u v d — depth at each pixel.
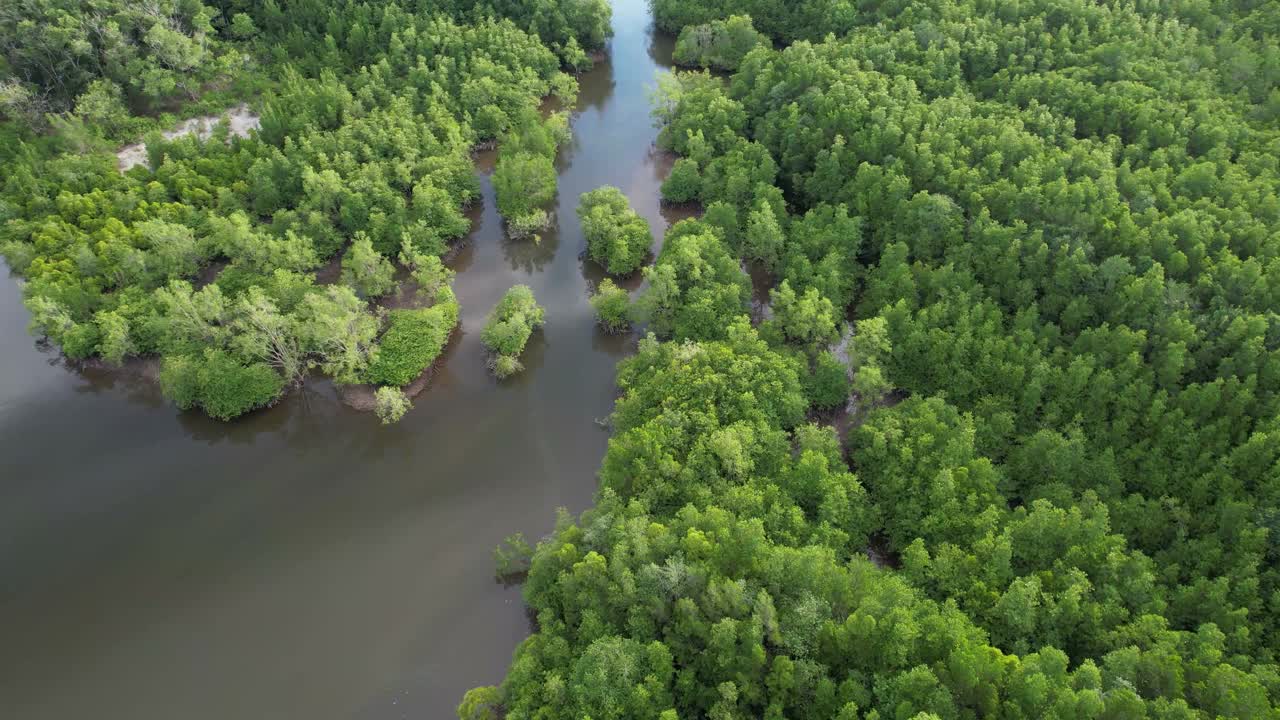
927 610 83.50
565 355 139.75
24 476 121.50
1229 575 88.12
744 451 104.88
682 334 127.75
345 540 113.38
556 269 157.12
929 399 110.06
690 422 108.44
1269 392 101.75
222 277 141.38
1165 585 90.81
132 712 96.44
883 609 80.50
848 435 117.44
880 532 105.75
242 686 98.44
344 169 157.62
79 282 138.88
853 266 138.50
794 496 102.62
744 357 117.25
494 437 126.69
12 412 129.88
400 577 109.06
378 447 125.31
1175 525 96.25
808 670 78.38
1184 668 77.19
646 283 150.88
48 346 141.00
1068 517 92.25
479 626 104.00
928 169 139.50
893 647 77.69
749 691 79.94
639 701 78.06
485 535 113.69
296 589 108.00
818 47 177.38
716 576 86.44
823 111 157.25
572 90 196.88
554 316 146.75
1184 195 129.38
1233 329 106.12
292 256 142.12
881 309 126.50
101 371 135.75
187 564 110.88
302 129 167.38
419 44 188.88
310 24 199.38
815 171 153.25
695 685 83.19
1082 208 126.31
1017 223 126.44
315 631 103.56
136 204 153.38
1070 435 104.31
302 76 186.00
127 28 185.75
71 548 112.62
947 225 132.25
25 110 173.50
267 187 154.38
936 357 118.31
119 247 141.62
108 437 126.88
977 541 91.94
